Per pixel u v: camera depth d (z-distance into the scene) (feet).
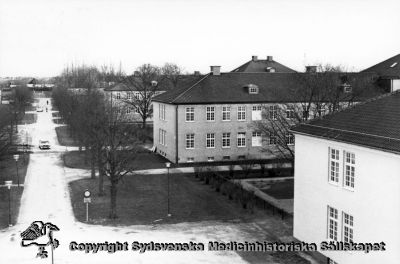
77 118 189.67
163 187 152.76
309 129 95.50
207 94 194.70
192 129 192.24
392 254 73.15
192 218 120.16
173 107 192.54
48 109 466.70
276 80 207.41
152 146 240.53
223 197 140.36
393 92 98.48
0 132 192.34
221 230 110.63
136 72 445.78
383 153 73.92
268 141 186.50
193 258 92.53
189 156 192.95
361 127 84.99
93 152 147.43
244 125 197.36
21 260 90.68
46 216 121.29
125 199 138.10
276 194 143.02
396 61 213.87
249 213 124.26
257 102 196.65
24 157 199.31
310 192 95.50
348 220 84.64
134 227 112.68
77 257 92.22
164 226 113.50
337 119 94.73
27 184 156.76
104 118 151.84
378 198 75.92
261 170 171.63
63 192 146.61
